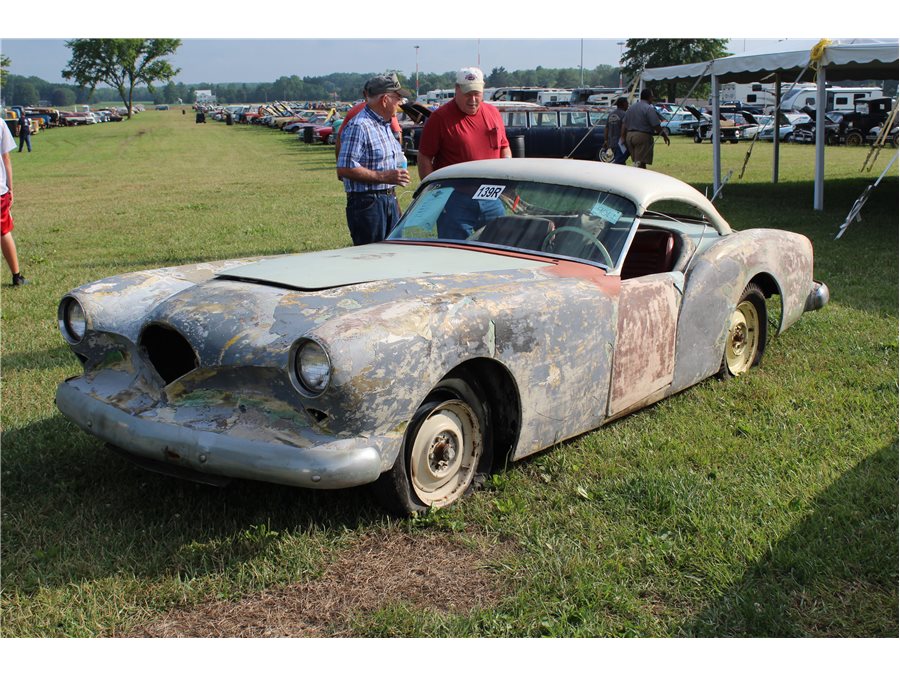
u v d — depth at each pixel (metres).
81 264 8.84
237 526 3.22
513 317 3.32
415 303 3.11
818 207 12.22
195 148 35.97
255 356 2.97
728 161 22.98
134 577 2.85
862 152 27.34
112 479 3.61
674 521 3.25
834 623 2.65
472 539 3.14
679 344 4.30
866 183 16.81
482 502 3.42
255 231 11.20
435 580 2.91
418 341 2.98
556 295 3.55
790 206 12.83
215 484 3.03
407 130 21.20
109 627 2.62
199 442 2.97
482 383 3.44
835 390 4.71
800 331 5.88
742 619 2.65
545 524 3.27
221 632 2.62
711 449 3.92
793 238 5.32
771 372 5.07
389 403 2.92
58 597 2.75
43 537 3.10
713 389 4.73
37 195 17.64
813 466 3.74
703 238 4.78
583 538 3.15
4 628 2.61
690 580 2.89
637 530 3.21
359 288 3.31
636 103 14.43
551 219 4.17
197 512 3.31
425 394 3.03
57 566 2.89
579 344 3.62
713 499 3.43
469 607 2.75
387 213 5.73
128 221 12.67
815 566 2.90
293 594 2.82
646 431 4.13
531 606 2.73
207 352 3.07
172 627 2.64
